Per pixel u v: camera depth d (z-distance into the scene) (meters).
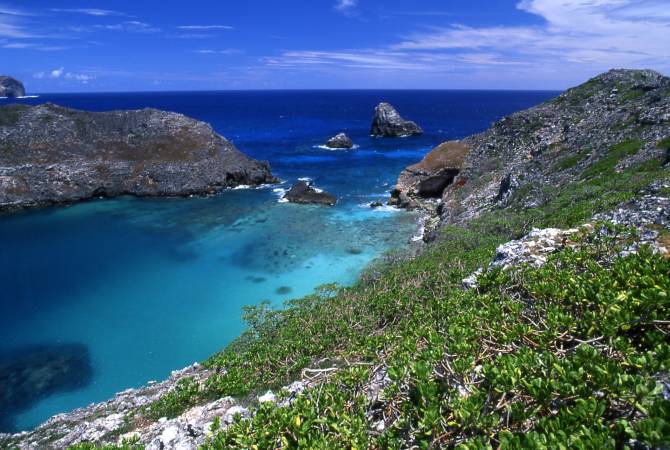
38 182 59.06
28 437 17.11
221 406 12.73
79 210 56.69
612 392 4.70
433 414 5.21
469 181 50.12
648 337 5.66
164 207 57.41
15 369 24.52
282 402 8.02
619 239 11.23
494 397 5.48
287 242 42.91
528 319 7.37
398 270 25.75
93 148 68.19
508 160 50.56
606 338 6.05
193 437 9.64
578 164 36.25
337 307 20.06
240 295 32.47
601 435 4.09
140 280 35.47
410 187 56.97
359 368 7.61
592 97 52.81
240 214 52.97
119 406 18.33
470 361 6.07
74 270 37.75
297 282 34.22
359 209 53.94
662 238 11.23
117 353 25.88
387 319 17.02
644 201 15.49
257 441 6.08
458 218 40.97
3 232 48.06
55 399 22.05
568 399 4.95
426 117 184.75
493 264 13.89
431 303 13.79
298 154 93.69
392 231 45.12
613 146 34.78
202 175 64.75
